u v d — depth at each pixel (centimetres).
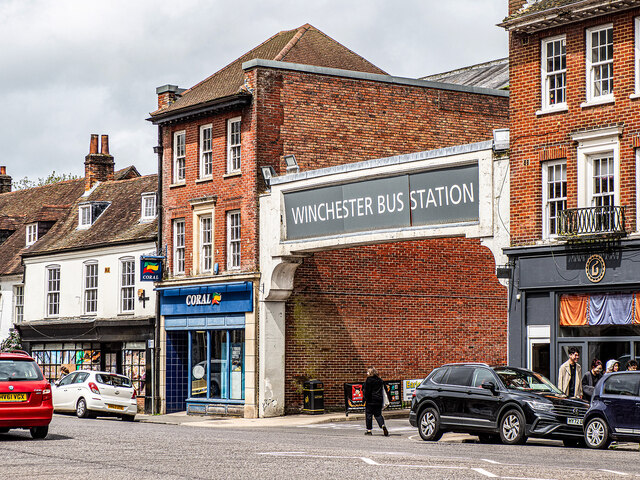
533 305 2580
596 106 2488
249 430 2658
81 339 4112
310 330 3366
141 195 4091
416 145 3653
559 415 1995
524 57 2648
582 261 2470
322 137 3469
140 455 1686
